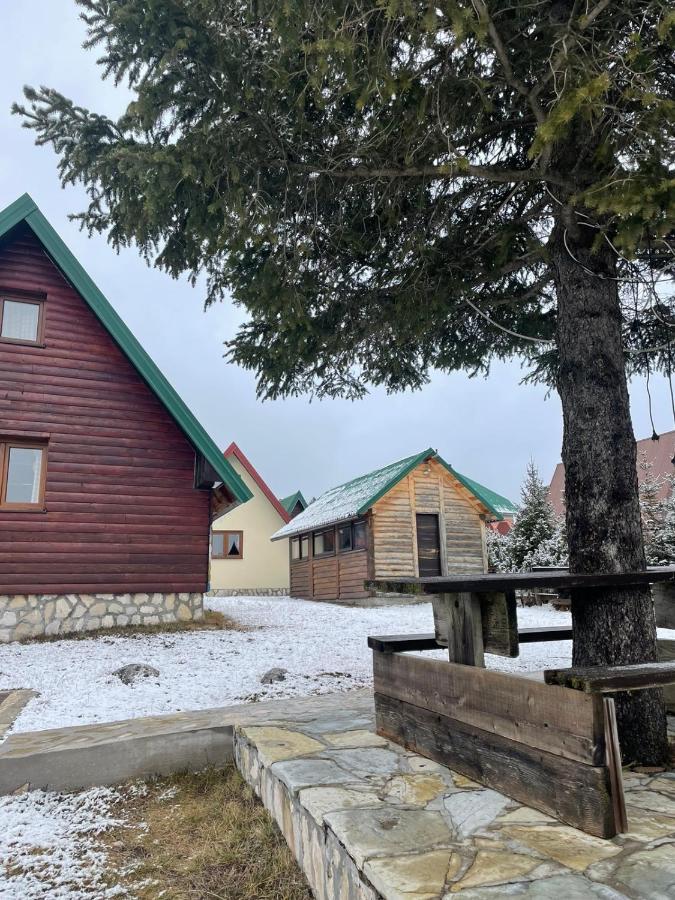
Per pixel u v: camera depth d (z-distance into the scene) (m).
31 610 9.70
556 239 4.27
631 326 5.76
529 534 17.16
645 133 3.24
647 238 3.97
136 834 3.54
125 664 7.35
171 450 11.05
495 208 4.90
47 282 10.57
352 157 4.16
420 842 2.35
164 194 3.86
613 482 3.77
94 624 10.07
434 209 4.75
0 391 9.96
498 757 2.92
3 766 4.02
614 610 3.55
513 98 4.09
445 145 4.06
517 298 5.32
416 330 5.57
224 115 3.79
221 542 24.30
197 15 3.33
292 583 21.66
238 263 4.91
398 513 16.75
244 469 25.22
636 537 3.74
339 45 3.19
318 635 10.09
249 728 4.34
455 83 3.69
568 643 9.33
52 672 7.06
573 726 2.48
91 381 10.61
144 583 10.50
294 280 4.72
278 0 3.14
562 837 2.37
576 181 3.82
